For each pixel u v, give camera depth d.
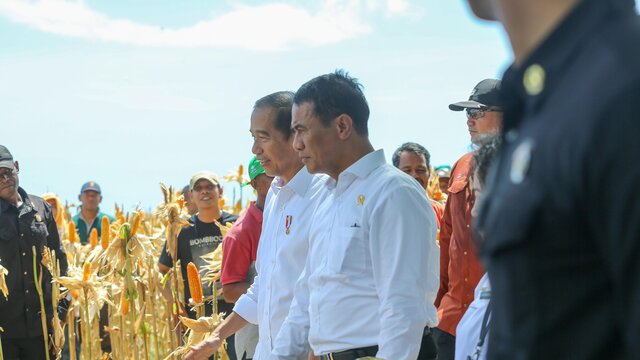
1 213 8.37
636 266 1.23
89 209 13.31
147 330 7.75
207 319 6.63
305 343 4.21
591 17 1.34
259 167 6.34
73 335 8.09
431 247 3.72
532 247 1.34
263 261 4.91
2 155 8.48
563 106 1.31
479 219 1.47
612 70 1.26
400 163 7.13
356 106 3.91
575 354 1.35
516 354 1.39
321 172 3.99
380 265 3.67
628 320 1.26
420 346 3.70
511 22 1.43
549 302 1.35
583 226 1.30
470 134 5.54
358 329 3.73
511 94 1.44
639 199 1.21
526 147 1.35
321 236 3.96
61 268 8.85
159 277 7.87
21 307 8.41
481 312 3.03
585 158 1.26
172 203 7.64
